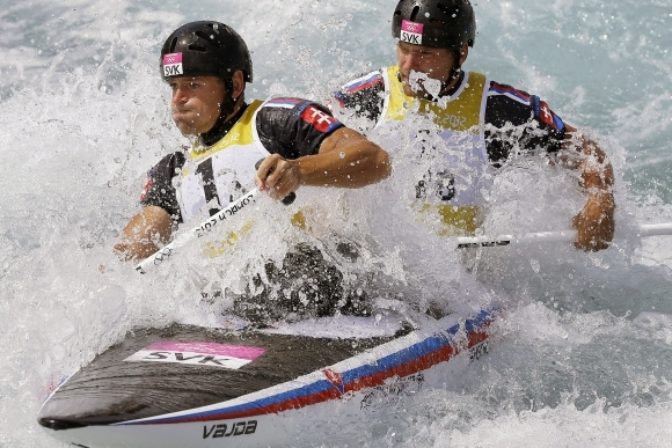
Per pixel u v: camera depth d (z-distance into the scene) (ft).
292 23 106.01
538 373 56.90
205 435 44.29
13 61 101.35
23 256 60.85
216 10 110.32
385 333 53.11
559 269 66.44
